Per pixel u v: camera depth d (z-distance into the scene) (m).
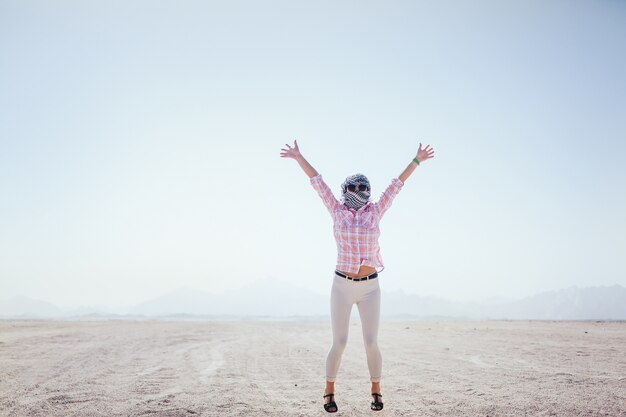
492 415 4.57
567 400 5.11
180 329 19.91
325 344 12.95
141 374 7.22
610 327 20.08
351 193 4.68
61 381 6.52
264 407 5.00
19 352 9.98
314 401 5.34
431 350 10.91
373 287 4.53
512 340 13.27
